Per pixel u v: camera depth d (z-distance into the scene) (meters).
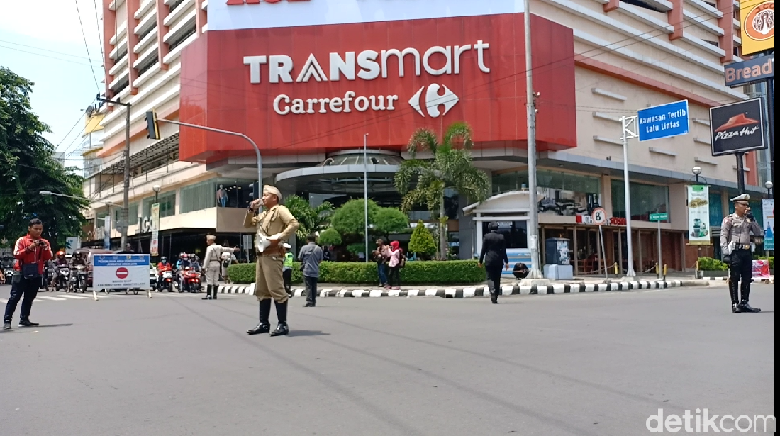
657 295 17.45
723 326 8.92
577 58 35.16
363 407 4.81
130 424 4.49
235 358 6.89
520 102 30.12
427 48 30.95
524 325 9.45
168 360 6.87
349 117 31.25
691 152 43.78
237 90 31.98
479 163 33.06
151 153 48.00
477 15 30.91
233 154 32.69
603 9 38.06
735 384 5.32
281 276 8.66
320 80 31.44
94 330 9.66
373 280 22.42
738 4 50.50
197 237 41.09
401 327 9.39
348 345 7.62
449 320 10.33
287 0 32.34
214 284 18.48
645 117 24.81
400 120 30.91
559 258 26.73
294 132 31.55
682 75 42.44
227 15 32.72
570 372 5.89
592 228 36.59
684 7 44.12
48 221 37.84
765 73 33.94
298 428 4.32
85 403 5.09
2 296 23.61
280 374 6.02
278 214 8.56
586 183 37.06
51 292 24.94
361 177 30.78
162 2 46.97
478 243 27.17
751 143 31.62
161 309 13.62
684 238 43.62
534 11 33.94
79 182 41.03
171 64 46.22
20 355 7.40
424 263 21.78
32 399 5.25
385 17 31.73
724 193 47.91
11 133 35.91
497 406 4.77
